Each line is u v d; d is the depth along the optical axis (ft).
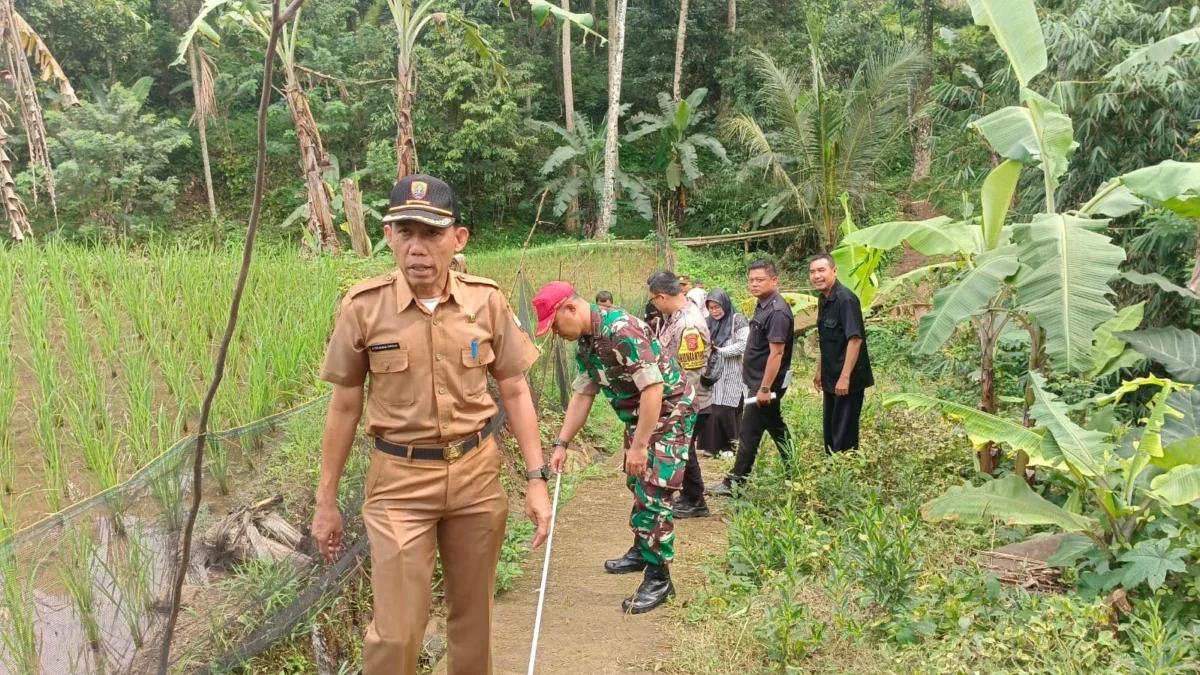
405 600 8.71
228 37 87.25
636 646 12.94
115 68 83.71
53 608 8.92
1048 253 16.12
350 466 13.61
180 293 20.89
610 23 89.86
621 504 20.98
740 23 89.45
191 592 10.98
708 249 70.74
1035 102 18.15
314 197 39.96
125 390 15.44
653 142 94.17
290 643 11.52
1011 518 14.73
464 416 9.01
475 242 83.92
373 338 8.85
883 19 99.71
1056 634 11.20
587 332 13.38
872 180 64.18
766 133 77.66
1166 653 11.02
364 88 84.84
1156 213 25.17
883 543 13.41
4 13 27.27
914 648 11.59
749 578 14.87
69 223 68.59
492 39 81.82
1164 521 13.92
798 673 11.35
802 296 32.01
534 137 83.87
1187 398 16.08
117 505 9.75
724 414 24.36
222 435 11.91
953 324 16.58
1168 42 19.74
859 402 19.48
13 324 18.52
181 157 85.25
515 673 12.20
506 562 16.11
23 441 14.48
